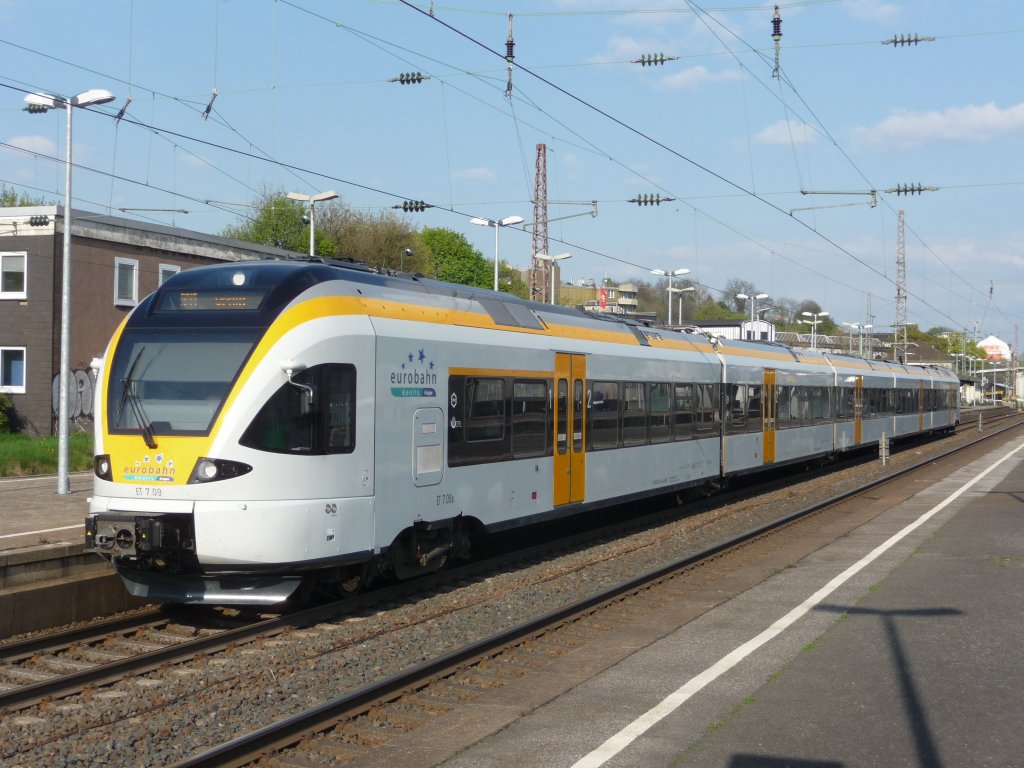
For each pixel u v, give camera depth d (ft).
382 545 35.32
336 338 33.78
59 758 21.20
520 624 32.89
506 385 42.91
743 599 36.01
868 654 27.27
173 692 25.98
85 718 23.82
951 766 18.99
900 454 121.49
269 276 34.58
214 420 31.83
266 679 27.20
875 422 113.50
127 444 32.58
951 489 75.97
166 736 22.68
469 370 40.32
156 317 34.55
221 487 31.35
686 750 19.97
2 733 22.97
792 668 25.99
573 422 48.49
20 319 103.04
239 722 23.66
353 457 34.14
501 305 44.70
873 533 52.39
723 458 68.39
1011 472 90.74
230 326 33.32
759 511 65.98
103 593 35.78
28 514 47.44
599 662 28.07
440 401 38.52
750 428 73.61
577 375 48.83
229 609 36.78
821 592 36.42
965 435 165.37
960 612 32.35
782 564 44.29
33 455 74.84
